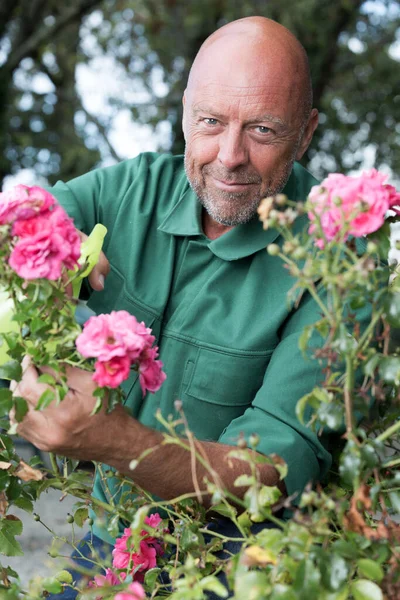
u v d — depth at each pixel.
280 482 1.89
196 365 2.10
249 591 1.43
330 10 9.38
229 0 9.67
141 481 1.74
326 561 1.45
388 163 10.79
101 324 1.52
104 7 11.52
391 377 1.55
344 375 1.64
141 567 1.90
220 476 1.76
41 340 1.59
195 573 1.54
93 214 2.25
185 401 2.10
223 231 2.20
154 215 2.25
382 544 1.54
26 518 4.40
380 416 2.17
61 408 1.60
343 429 1.97
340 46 10.66
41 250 1.52
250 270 2.13
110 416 1.63
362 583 1.46
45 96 11.91
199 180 2.09
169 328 2.14
